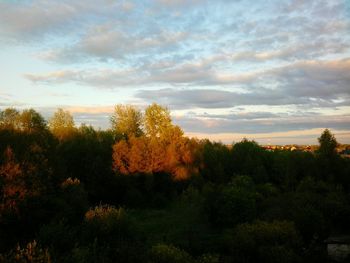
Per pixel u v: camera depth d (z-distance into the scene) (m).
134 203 52.97
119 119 70.19
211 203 41.97
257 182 67.38
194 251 30.53
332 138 73.12
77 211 36.22
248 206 40.00
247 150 79.94
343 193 52.88
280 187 66.62
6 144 35.78
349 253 32.09
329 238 37.72
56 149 48.25
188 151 62.25
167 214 46.25
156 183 58.62
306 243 34.06
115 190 55.53
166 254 24.44
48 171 36.03
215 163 70.06
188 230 36.19
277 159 73.81
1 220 28.42
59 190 38.38
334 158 72.00
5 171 30.48
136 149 56.31
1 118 50.91
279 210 40.34
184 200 50.91
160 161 58.28
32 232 30.45
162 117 67.31
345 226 42.41
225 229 36.78
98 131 69.38
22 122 51.16
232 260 27.31
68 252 23.09
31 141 39.84
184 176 59.16
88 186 52.91
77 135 62.72
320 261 29.39
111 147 60.62
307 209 36.53
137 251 24.48
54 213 33.28
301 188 55.06
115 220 28.39
